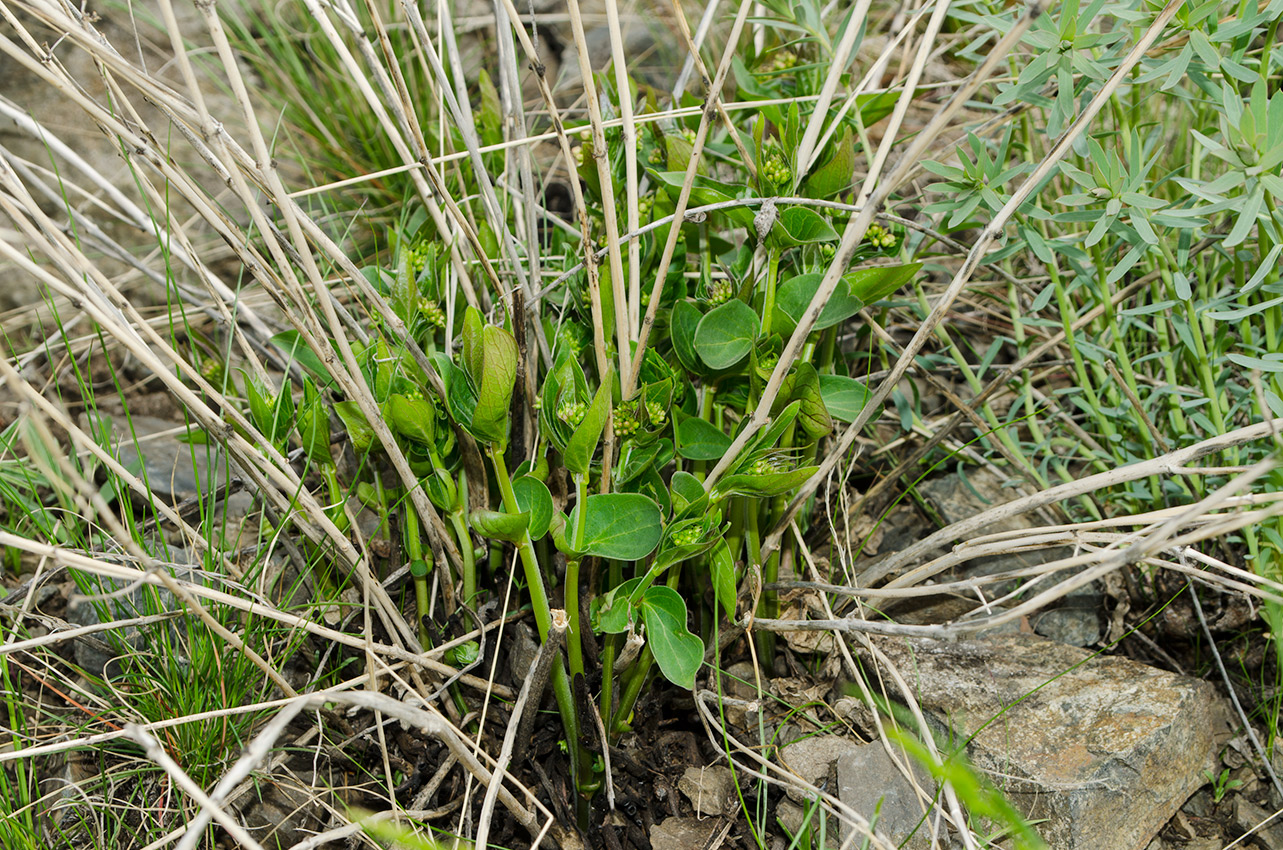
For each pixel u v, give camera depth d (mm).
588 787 1210
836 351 1326
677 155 1229
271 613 1156
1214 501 1061
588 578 1225
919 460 1348
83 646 1309
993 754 1225
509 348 1099
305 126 1733
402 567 1256
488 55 1863
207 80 1781
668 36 1900
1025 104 1203
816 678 1288
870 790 1208
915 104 1628
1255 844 1234
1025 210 1235
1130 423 1354
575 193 1143
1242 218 1169
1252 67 1264
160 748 1048
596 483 1229
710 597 1255
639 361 1156
